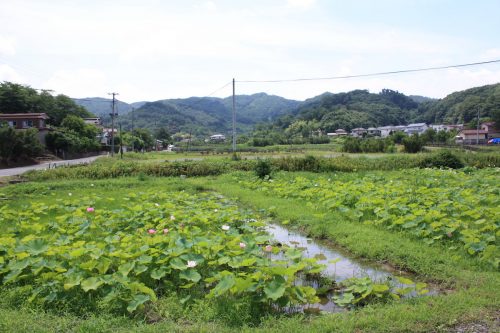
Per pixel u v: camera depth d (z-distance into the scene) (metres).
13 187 17.17
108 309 5.12
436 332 4.62
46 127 56.44
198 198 14.23
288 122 121.88
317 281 6.56
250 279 5.15
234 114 34.84
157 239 7.01
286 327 4.66
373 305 5.35
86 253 7.01
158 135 106.81
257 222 9.46
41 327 4.66
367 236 8.59
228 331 4.57
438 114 110.56
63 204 13.20
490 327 4.70
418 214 9.09
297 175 21.16
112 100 53.16
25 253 6.16
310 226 9.84
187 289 5.80
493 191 13.29
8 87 67.00
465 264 6.83
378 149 47.53
